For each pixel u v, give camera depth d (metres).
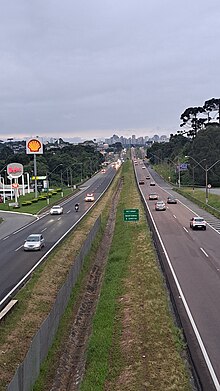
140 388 14.06
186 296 23.16
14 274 30.03
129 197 83.06
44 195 101.38
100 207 74.00
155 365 15.45
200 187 110.19
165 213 61.72
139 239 39.69
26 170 146.50
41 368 16.56
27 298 23.98
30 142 100.62
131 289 24.78
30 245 38.44
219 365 15.29
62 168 159.12
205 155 114.62
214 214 58.97
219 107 182.38
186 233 44.44
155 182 130.50
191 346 16.89
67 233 48.06
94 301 26.28
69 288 25.11
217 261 31.41
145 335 18.12
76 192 111.75
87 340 19.86
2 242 44.41
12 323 20.38
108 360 16.55
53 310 19.55
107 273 30.20
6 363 16.72
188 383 14.21
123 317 20.72
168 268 29.47
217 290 24.17
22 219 65.12
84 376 15.95
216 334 17.98
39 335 16.50
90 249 38.72
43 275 28.81
